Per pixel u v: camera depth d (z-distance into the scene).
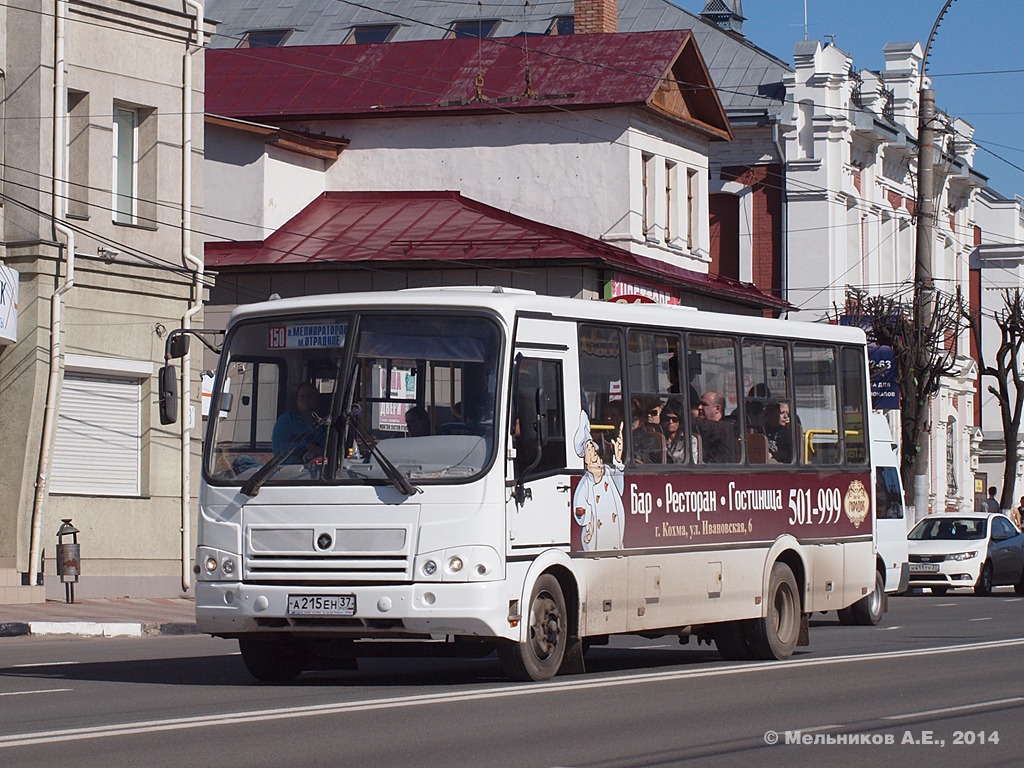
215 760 10.41
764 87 55.25
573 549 15.68
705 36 58.03
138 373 29.58
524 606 14.96
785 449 19.20
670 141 44.22
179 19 30.62
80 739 11.29
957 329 54.47
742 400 18.50
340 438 14.92
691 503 17.44
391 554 14.58
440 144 43.03
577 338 16.02
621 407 16.58
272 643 16.02
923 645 21.36
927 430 40.59
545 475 15.36
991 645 21.00
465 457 14.73
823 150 53.47
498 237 39.53
